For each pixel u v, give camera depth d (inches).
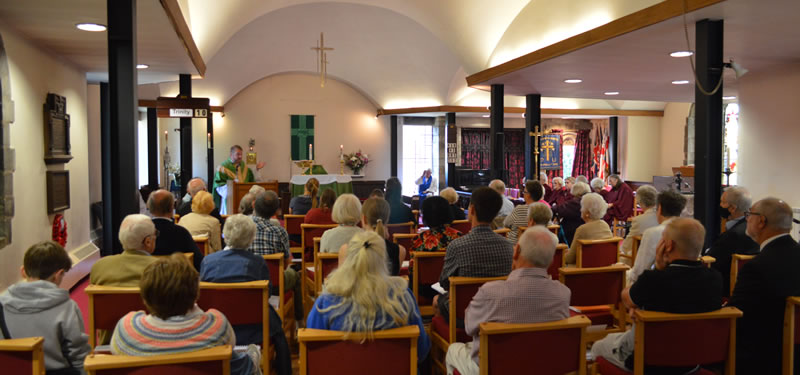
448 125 599.8
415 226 247.8
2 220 195.2
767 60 290.5
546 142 665.0
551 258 97.2
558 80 359.3
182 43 246.1
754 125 343.3
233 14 343.3
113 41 170.4
